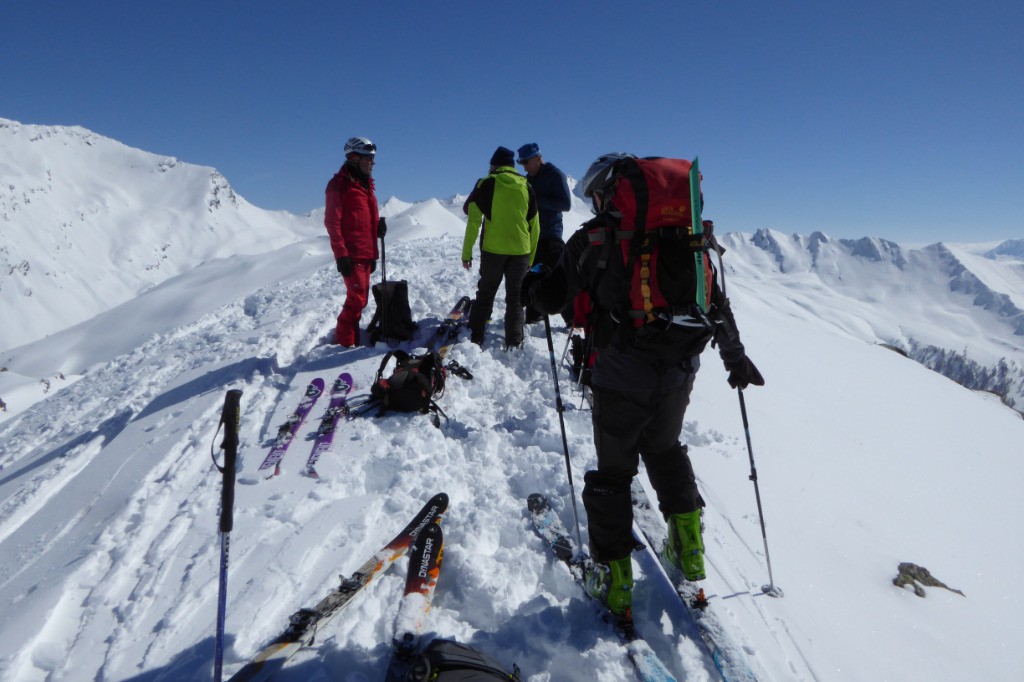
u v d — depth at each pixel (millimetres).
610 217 2537
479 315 6777
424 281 10594
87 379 9031
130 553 3459
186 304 36844
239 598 3000
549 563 3283
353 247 6633
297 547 3357
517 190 6250
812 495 4531
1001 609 3674
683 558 2906
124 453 4918
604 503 2779
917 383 9406
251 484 4152
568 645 2721
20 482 4883
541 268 2980
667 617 2939
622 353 2570
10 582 3398
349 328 6898
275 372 6332
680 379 2693
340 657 2615
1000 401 10328
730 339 2777
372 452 4457
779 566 3477
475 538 3447
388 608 2939
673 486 2916
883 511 4586
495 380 6023
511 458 4512
